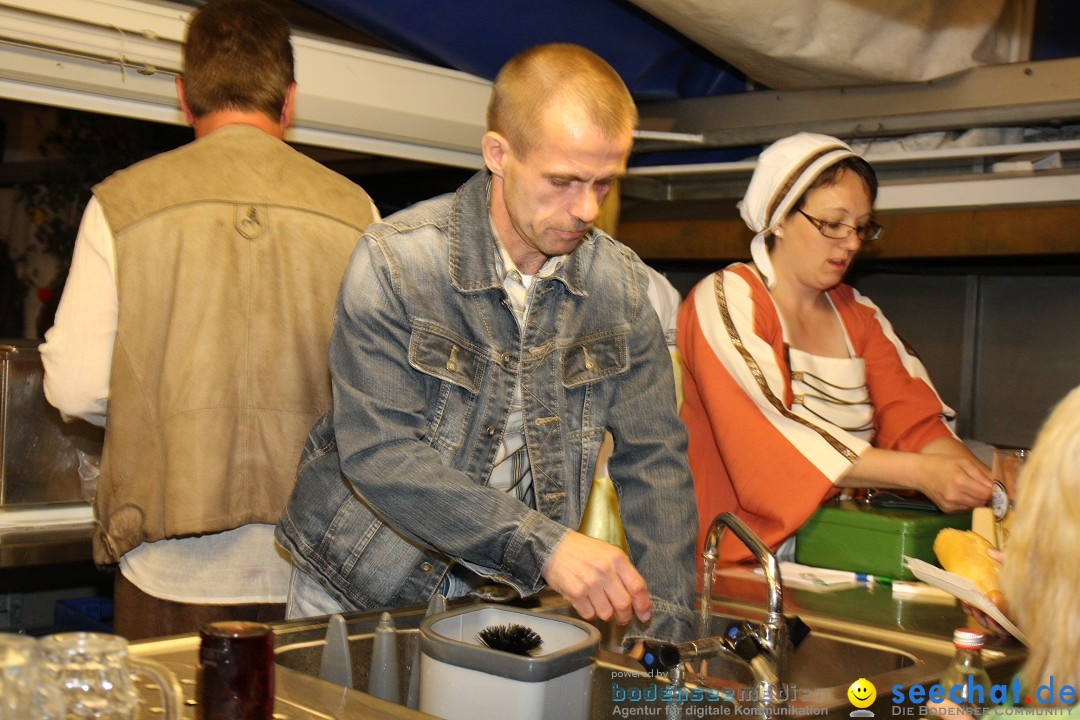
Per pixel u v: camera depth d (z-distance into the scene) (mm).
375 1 2320
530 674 990
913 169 2523
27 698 760
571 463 1444
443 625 1120
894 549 1838
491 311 1387
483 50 2533
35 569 2449
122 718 824
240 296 1753
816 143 2021
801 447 1904
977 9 2377
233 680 892
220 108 1839
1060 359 2904
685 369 2123
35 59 2074
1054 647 827
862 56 2299
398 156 2627
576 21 2508
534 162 1210
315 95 2385
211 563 1749
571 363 1438
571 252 1334
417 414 1324
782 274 2104
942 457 1876
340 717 970
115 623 1791
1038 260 2570
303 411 1794
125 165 4324
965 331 3059
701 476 2088
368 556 1475
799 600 1688
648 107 2871
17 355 2154
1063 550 819
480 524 1232
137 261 1694
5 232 5480
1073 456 819
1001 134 2504
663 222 2762
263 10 1864
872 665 1443
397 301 1323
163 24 2170
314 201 1838
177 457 1699
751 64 2422
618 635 1533
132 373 1711
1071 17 2656
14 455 2164
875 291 3225
